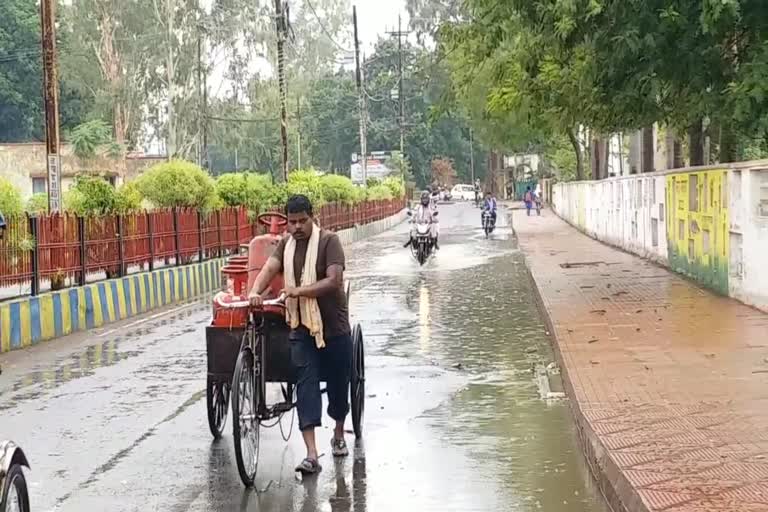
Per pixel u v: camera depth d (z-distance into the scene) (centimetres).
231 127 5903
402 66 9075
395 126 9688
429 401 984
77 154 4900
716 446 695
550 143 6306
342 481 710
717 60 1595
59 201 1886
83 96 5966
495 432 852
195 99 5588
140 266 1981
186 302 2055
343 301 755
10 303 1414
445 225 5378
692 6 1511
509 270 2562
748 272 1456
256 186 2970
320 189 3888
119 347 1412
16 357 1334
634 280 1931
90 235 1734
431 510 636
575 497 662
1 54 5847
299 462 771
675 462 657
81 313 1616
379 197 5703
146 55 5484
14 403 1015
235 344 773
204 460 777
